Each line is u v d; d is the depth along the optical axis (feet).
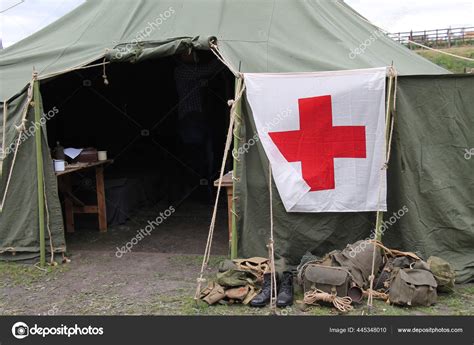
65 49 15.78
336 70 13.67
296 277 13.37
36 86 14.67
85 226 19.70
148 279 13.94
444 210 13.56
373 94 13.10
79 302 12.49
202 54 19.72
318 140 13.39
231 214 14.15
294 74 13.33
